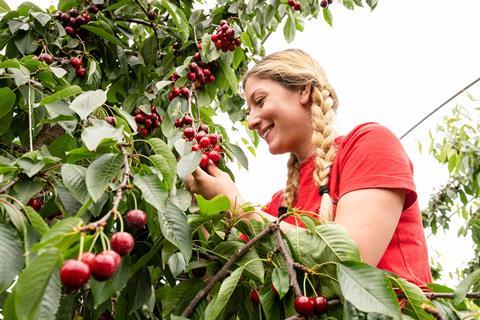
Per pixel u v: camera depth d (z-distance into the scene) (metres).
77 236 0.85
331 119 1.86
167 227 1.21
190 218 1.37
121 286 1.21
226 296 1.16
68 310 1.29
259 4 2.48
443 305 1.23
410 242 1.58
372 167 1.53
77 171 1.22
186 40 2.45
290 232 1.30
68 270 0.75
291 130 1.94
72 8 2.38
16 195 1.21
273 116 1.94
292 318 1.13
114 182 1.27
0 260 0.99
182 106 2.23
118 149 1.27
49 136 1.90
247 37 2.39
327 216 1.57
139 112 2.29
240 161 1.83
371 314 1.16
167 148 1.31
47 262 0.82
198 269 1.46
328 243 1.23
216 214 1.38
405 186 1.49
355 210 1.46
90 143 1.18
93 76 2.25
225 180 1.59
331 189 1.70
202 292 1.27
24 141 1.87
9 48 2.20
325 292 1.23
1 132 1.71
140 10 2.56
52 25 2.29
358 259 1.20
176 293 1.38
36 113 1.74
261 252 1.35
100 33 2.29
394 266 1.52
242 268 1.22
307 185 1.92
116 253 0.83
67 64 2.19
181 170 1.47
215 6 2.58
